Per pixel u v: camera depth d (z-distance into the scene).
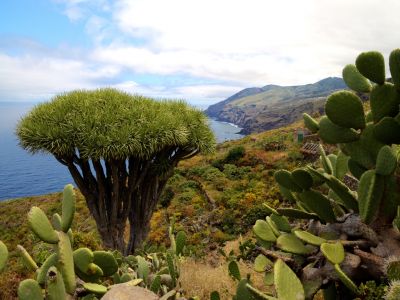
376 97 1.85
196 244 13.96
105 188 11.51
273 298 1.58
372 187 1.72
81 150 10.52
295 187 2.15
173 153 13.31
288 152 25.36
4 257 2.12
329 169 2.44
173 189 24.53
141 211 12.48
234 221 15.44
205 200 21.62
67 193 2.26
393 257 1.71
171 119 11.27
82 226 22.12
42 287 2.17
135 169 11.38
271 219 2.37
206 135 12.58
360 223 1.93
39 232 2.14
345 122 1.93
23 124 10.78
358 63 1.81
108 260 2.41
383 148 1.71
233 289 5.32
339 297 1.96
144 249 8.07
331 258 1.73
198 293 5.14
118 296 1.94
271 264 2.31
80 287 2.20
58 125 10.49
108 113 10.71
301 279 1.93
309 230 2.18
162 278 2.98
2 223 29.67
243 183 21.78
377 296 1.59
